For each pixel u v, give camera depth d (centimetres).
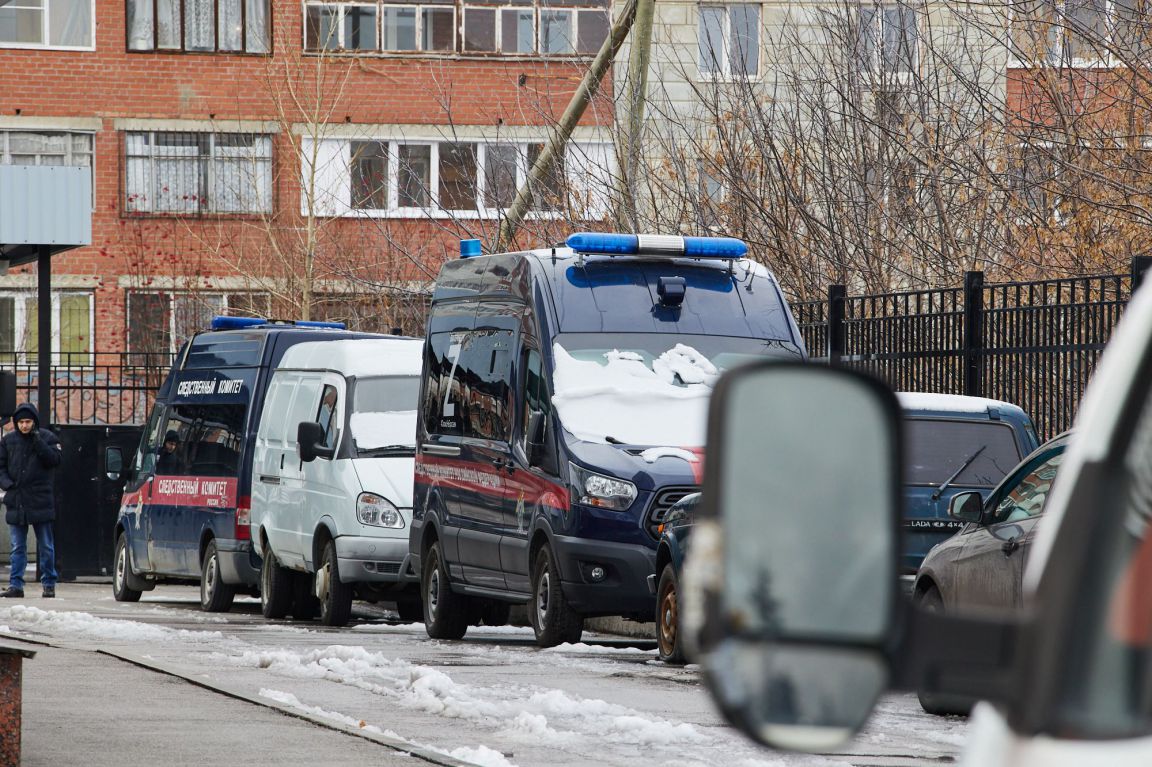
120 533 7344
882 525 555
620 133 6969
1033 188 6100
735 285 4881
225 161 12744
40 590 7619
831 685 544
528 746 2752
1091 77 6044
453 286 5397
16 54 12712
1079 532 558
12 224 7862
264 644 4559
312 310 11262
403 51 12688
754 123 7006
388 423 5738
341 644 4650
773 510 554
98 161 12750
